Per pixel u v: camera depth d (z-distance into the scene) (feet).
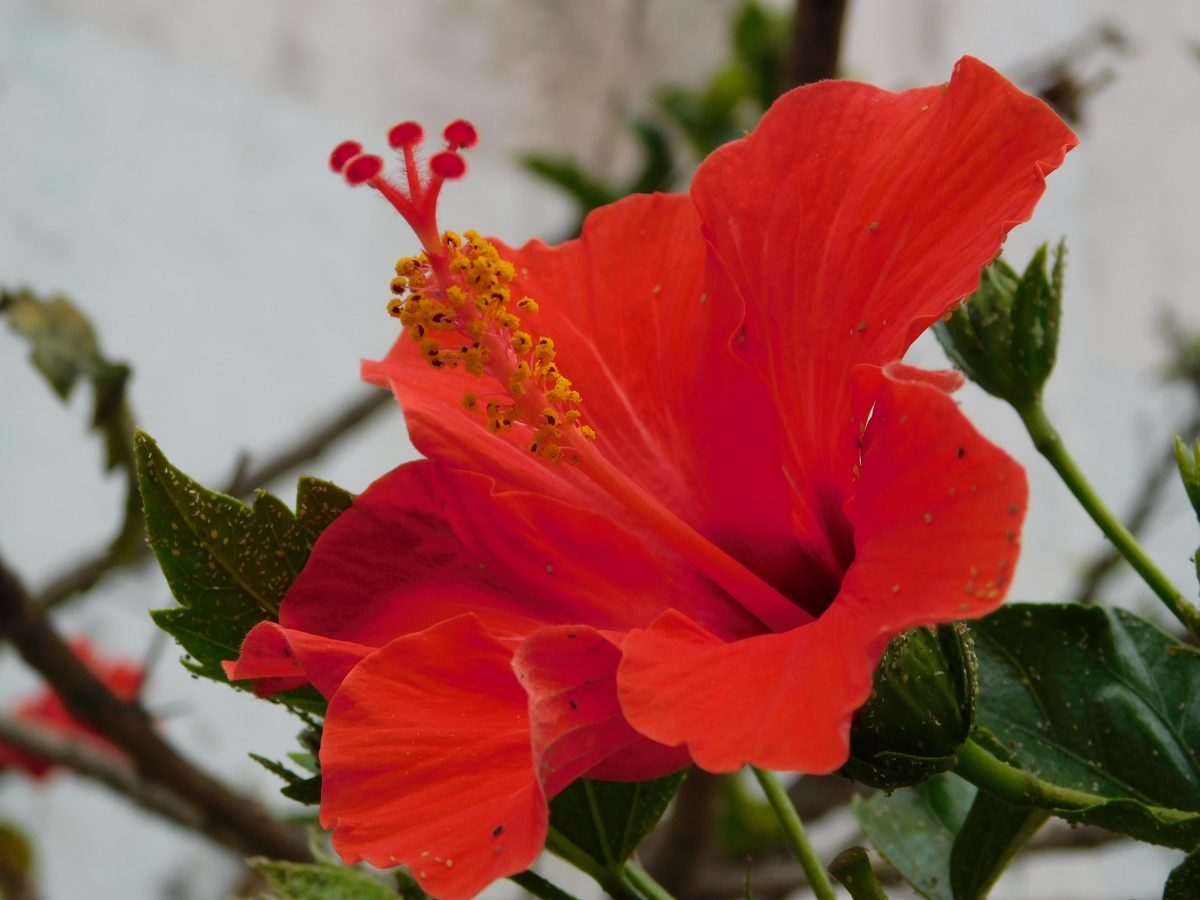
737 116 2.13
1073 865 3.39
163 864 2.82
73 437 2.81
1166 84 3.68
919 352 2.84
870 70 3.37
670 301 1.12
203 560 1.07
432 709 0.98
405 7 3.27
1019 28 3.49
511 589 1.05
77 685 1.40
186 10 3.06
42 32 2.89
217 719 2.84
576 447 1.05
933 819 1.18
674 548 1.08
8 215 2.79
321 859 1.17
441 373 1.11
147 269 2.93
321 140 3.19
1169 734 1.10
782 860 1.90
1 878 1.84
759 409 1.07
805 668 0.92
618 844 1.09
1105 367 3.60
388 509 1.05
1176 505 2.50
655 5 3.43
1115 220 3.69
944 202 1.02
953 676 1.00
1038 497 3.42
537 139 3.40
